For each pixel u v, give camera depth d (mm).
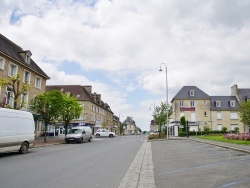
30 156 13344
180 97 56219
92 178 7574
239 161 10570
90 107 59469
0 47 25922
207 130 50594
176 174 8195
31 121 15844
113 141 32031
